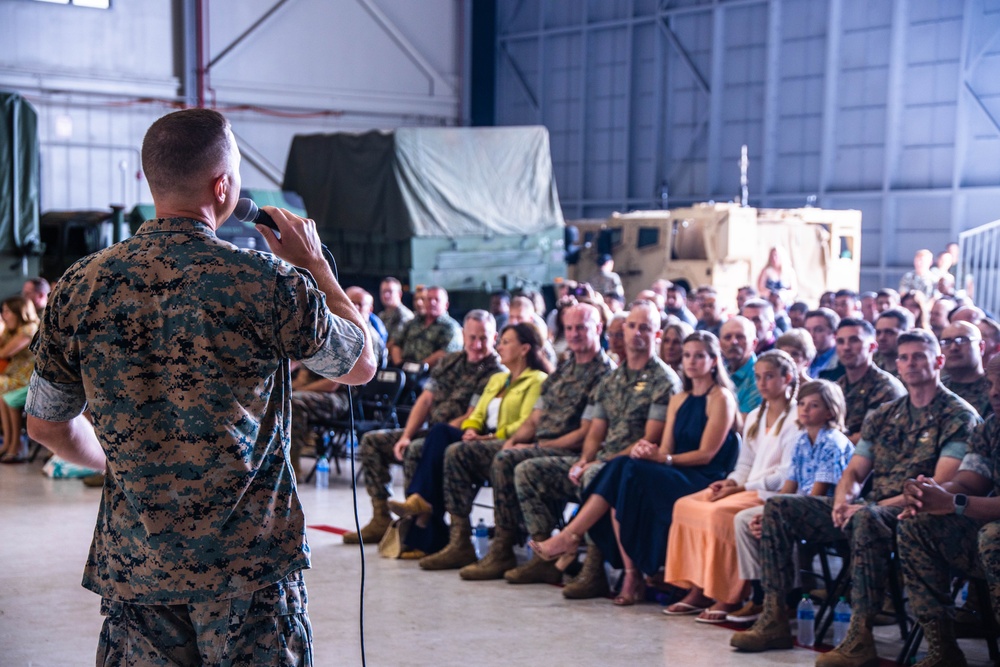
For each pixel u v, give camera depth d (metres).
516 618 4.98
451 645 4.56
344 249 13.23
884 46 16.97
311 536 6.56
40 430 2.08
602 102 20.98
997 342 6.64
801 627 4.65
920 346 4.56
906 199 16.88
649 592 5.43
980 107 16.06
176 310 1.97
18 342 9.02
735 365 6.43
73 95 17.58
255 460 2.02
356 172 12.70
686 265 13.89
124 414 1.97
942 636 4.10
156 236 2.01
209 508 1.97
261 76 19.38
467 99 21.97
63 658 4.35
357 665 4.29
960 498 4.08
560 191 21.88
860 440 4.82
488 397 6.32
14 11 17.09
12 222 11.27
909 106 16.77
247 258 2.00
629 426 5.60
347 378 2.12
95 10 17.77
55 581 5.49
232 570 1.98
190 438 1.96
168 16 18.47
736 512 4.91
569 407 5.96
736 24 18.86
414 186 12.19
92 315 1.98
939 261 13.70
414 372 8.84
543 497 5.61
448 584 5.59
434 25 21.53
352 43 20.41
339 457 8.80
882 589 4.30
